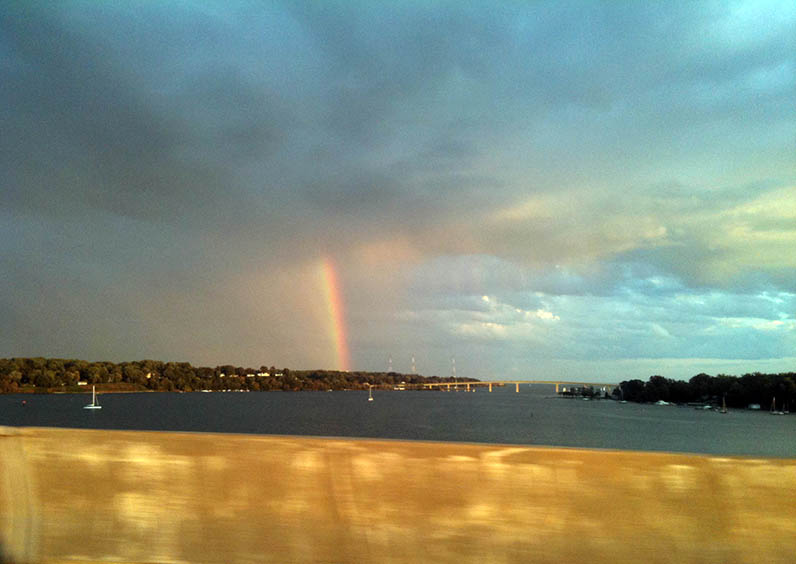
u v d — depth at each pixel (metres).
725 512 6.27
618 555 6.28
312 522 6.73
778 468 6.31
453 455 6.69
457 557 6.46
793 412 199.25
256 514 6.83
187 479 7.03
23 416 159.50
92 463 7.19
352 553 6.59
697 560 6.19
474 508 6.57
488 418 165.00
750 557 6.14
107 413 175.38
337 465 6.84
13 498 7.18
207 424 135.88
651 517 6.34
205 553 6.80
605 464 6.51
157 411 187.25
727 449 96.38
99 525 7.02
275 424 135.50
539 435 115.19
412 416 170.12
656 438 112.94
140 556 6.89
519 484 6.57
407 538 6.56
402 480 6.71
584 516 6.42
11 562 6.98
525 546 6.41
